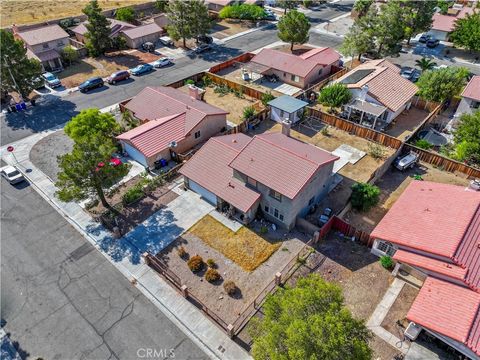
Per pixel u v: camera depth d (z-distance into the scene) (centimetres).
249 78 6147
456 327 2300
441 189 3288
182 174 3700
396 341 2527
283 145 3541
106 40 6812
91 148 3234
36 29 6556
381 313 2705
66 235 3366
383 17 6041
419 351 2466
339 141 4644
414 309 2475
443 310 2419
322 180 3544
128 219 3519
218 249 3222
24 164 4219
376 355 2448
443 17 7775
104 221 3450
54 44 6475
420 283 2883
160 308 2767
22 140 4625
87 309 2759
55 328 2641
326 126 4934
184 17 6931
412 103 5384
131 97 5591
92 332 2616
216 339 2573
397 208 3219
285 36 6906
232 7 8781
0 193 3825
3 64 4962
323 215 3441
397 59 6806
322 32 8181
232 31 8300
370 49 6316
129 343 2553
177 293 2867
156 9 9219
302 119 5075
